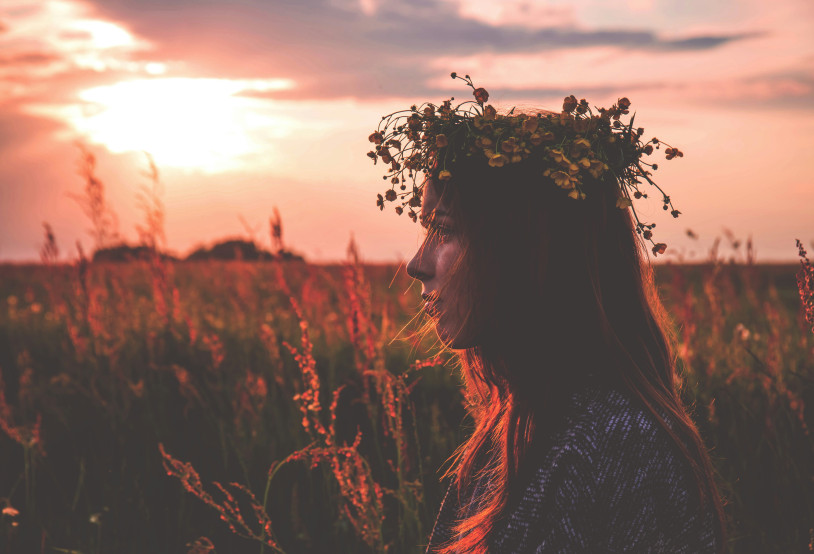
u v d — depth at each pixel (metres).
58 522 3.26
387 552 2.55
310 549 2.95
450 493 1.34
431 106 1.19
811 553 2.39
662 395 1.03
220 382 4.40
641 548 0.88
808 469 2.70
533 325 1.05
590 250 1.05
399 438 2.72
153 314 6.32
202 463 3.68
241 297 6.67
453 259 1.11
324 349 5.27
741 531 2.60
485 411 1.37
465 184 1.09
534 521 0.92
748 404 3.35
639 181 1.17
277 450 3.75
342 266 3.25
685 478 0.94
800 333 4.83
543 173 1.06
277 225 4.22
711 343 4.62
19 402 4.71
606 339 1.00
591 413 0.95
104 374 4.97
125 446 3.95
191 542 2.99
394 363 4.94
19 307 8.87
